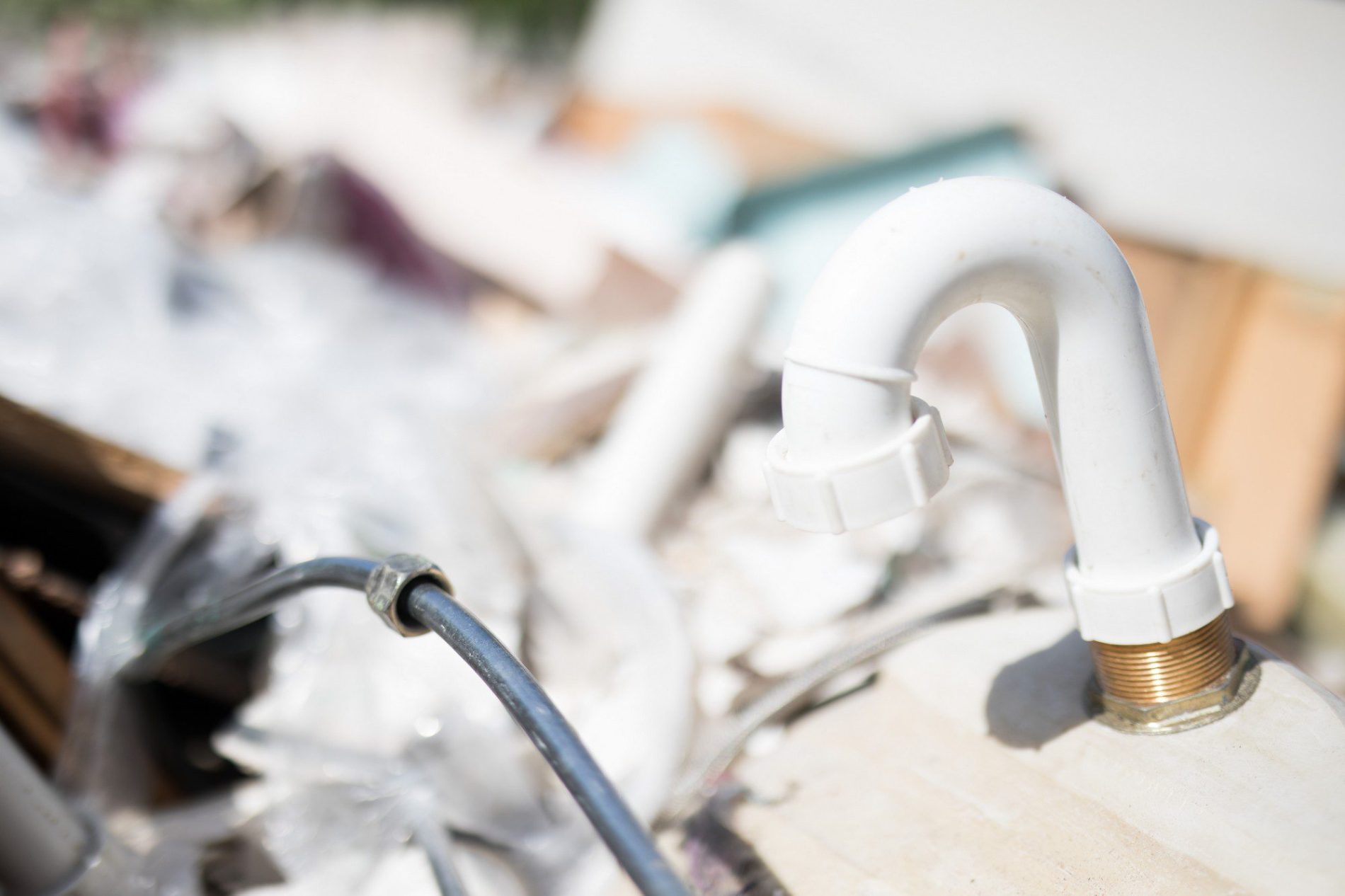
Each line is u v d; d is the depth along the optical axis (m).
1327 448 3.27
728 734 1.32
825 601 2.27
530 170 4.50
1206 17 4.27
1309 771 0.98
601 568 1.88
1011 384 3.64
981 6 4.74
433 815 1.42
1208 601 1.01
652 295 3.96
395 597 1.00
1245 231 3.67
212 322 2.94
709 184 4.59
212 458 2.19
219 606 1.35
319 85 5.12
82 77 6.25
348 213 4.31
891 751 1.15
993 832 1.02
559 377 3.30
